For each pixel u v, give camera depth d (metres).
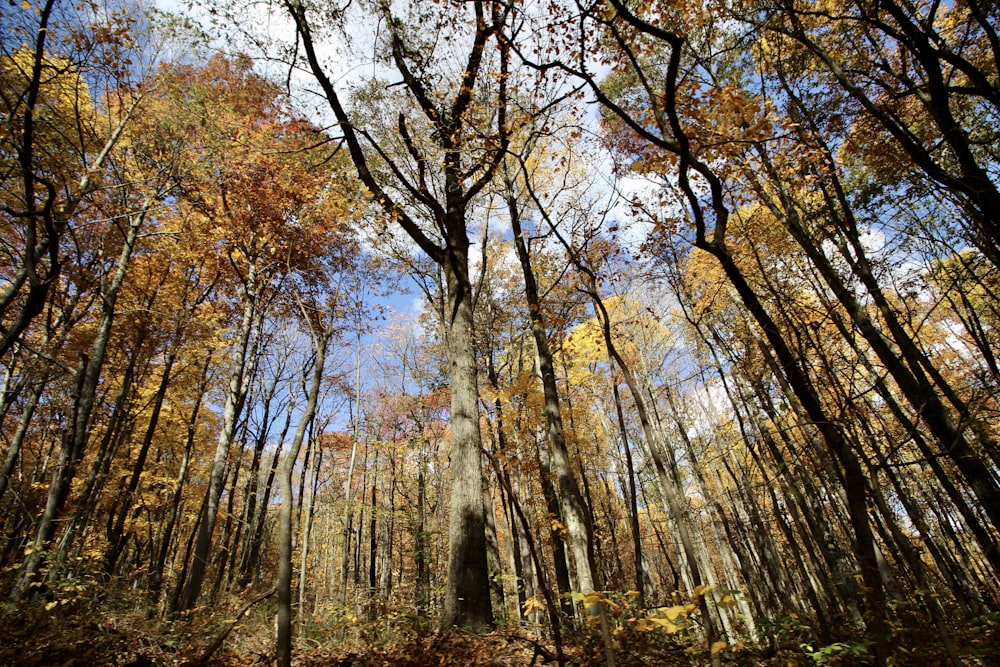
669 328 15.48
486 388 13.27
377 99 9.11
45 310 12.30
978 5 5.71
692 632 4.83
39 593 6.60
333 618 7.00
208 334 13.95
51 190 5.82
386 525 21.77
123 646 4.92
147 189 10.61
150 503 15.15
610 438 17.91
